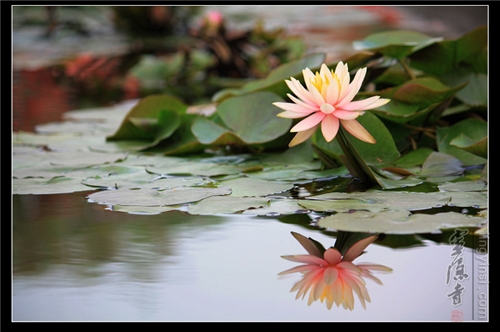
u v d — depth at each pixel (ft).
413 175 10.98
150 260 10.28
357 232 10.44
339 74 10.62
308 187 10.86
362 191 10.76
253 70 20.03
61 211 10.67
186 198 10.71
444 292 10.14
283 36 21.29
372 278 10.18
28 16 29.19
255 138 11.37
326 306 10.08
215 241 10.39
